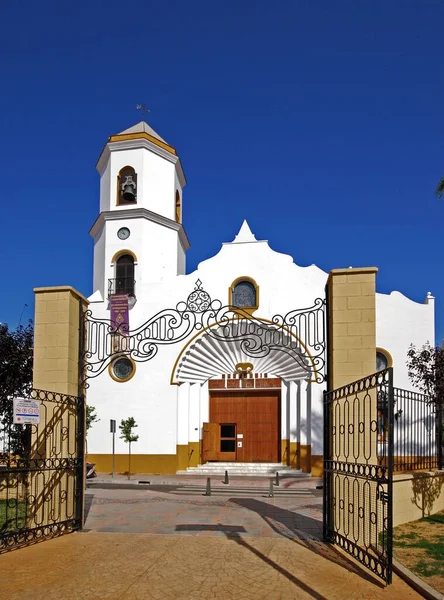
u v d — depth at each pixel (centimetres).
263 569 823
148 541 999
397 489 1138
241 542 991
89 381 2553
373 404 1021
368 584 752
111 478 2291
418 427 1366
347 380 1030
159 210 2736
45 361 1110
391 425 757
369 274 1056
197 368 2562
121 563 855
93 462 2498
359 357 1034
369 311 1044
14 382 1562
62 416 1088
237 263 2550
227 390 2584
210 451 2533
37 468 994
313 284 2486
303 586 747
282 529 1122
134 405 2514
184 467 2469
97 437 2516
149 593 725
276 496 1742
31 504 1049
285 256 2527
